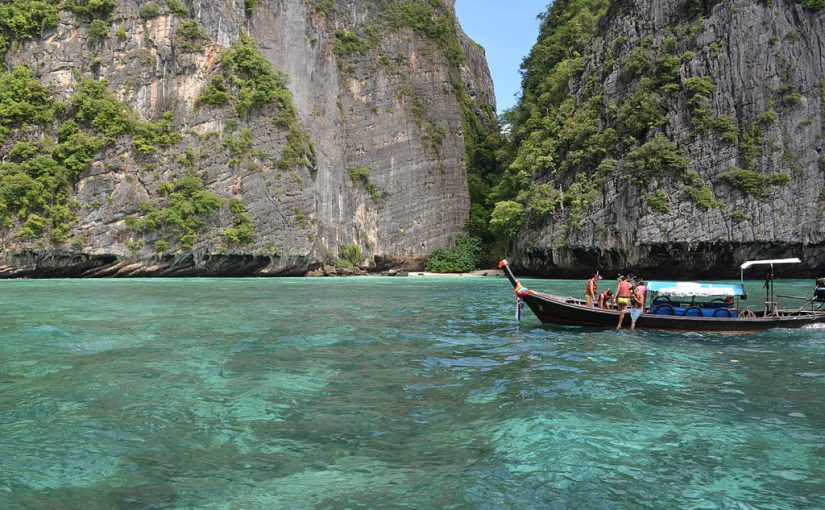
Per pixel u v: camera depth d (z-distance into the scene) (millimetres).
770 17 44250
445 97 65062
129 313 19406
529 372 11055
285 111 50156
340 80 59312
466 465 6484
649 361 12219
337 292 30688
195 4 48938
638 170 43906
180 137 46438
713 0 46438
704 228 42000
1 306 21188
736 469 6457
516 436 7367
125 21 47219
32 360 11523
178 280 40688
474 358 12414
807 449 7062
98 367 10969
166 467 6363
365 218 57875
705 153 43219
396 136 60656
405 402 8930
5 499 5492
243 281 40500
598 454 6809
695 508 5551
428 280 45000
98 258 43094
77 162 42875
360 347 13539
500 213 51781
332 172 55781
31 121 43344
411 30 64500
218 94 47625
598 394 9430
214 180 46625
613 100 48312
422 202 61094
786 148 42781
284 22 54812
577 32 57250
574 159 47906
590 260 46469
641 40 47812
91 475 6113
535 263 49938
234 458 6645
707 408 8727
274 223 48188
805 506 5617
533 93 61125
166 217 44000
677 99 45000
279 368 11133
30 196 41062
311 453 6820
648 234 42906
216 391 9375
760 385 10211
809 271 43656
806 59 43844
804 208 42000
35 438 7121
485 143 68375
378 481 6051
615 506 5555
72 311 19734
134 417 7992
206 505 5488
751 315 16859
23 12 45219
